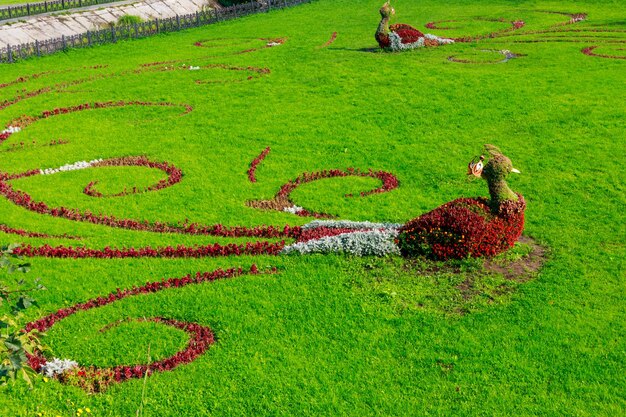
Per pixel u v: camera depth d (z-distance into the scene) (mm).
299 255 15250
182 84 32406
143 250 15742
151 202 18734
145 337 12227
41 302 13547
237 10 52531
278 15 53156
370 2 56375
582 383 10820
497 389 10773
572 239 15633
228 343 12086
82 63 37562
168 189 19734
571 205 17516
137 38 44406
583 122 23812
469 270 14320
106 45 42062
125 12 51719
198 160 22234
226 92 30688
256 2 54875
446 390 10805
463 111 26031
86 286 14125
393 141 23391
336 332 12305
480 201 15219
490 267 14430
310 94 29594
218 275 14469
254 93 30281
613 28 40094
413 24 45531
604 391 10609
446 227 14695
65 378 11203
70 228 17188
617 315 12531
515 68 31844
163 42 43500
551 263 14523
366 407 10492
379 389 10859
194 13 52625
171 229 17125
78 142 24500
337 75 32312
